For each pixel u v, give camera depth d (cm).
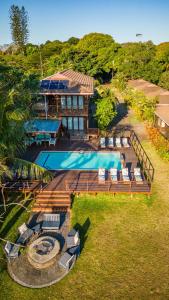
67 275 1547
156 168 2725
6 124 1577
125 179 2355
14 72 3481
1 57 8025
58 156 3014
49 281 1509
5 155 1719
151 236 1833
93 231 1878
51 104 3612
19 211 2091
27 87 2938
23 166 1806
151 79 7506
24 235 1786
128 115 4766
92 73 8212
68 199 2164
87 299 1406
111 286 1479
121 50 9506
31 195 2278
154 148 3222
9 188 2250
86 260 1647
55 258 1641
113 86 8044
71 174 2558
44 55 9294
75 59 8219
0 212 2070
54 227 1875
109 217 2016
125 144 3262
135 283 1495
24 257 1670
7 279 1527
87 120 3616
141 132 3838
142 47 9600
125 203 2167
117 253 1697
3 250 1727
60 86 3519
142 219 1994
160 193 2300
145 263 1622
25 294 1440
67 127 3688
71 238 1745
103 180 2361
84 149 3203
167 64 7788
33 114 2691
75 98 3506
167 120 3288
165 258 1655
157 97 4238
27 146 3197
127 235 1842
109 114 3659
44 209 2100
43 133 3238
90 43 9825
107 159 2933
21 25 9900
